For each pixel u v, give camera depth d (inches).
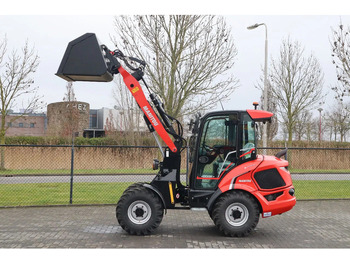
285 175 295.6
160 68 676.1
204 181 295.9
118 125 1310.3
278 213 291.7
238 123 295.4
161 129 301.3
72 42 295.0
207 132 298.8
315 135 1481.3
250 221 281.9
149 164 807.1
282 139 1154.7
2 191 484.7
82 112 1477.6
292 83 945.5
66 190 496.4
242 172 288.2
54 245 255.1
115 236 281.1
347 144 1067.3
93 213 366.9
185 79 663.8
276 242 271.4
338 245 264.4
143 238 276.7
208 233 295.6
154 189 286.2
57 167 820.0
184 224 327.0
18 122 1550.2
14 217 343.9
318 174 769.6
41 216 349.7
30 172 729.0
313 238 283.4
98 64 293.4
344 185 580.4
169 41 674.2
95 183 561.3
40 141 1012.5
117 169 764.6
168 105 686.5
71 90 1250.6
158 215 283.4
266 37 736.3
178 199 307.0
